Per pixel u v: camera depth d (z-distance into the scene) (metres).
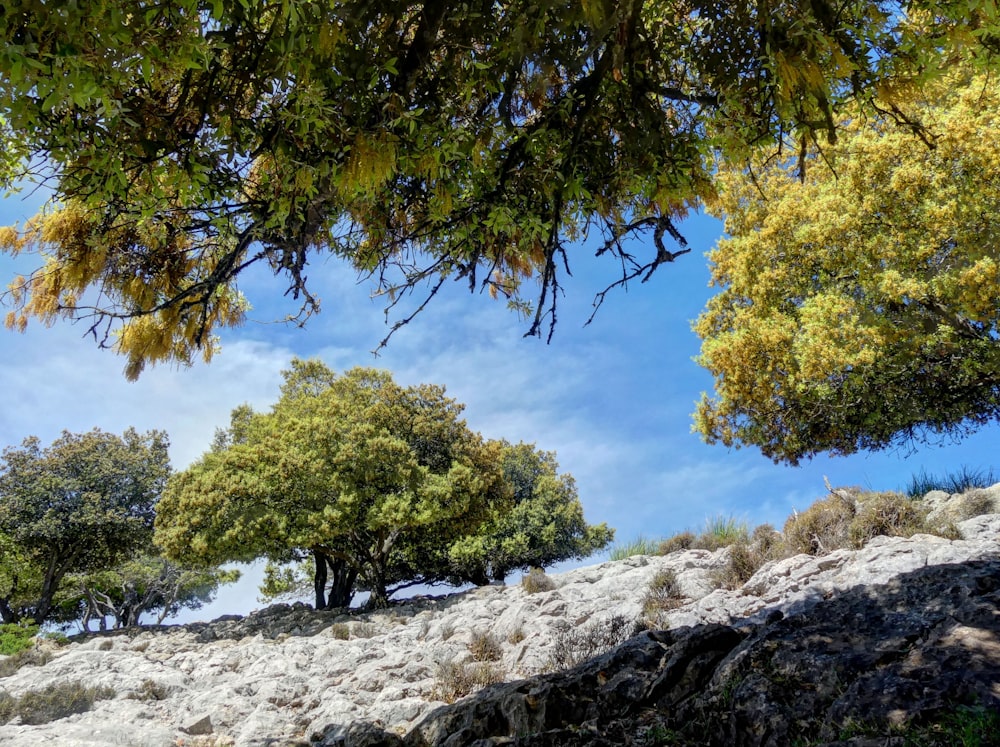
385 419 21.22
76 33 2.29
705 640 5.46
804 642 4.70
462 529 20.72
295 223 3.98
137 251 4.50
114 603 31.61
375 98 3.21
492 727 5.86
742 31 3.62
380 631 14.42
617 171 4.24
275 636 15.87
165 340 4.56
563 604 10.52
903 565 6.89
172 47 2.58
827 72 3.48
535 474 29.42
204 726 8.74
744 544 11.38
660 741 4.50
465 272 4.89
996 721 3.04
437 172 3.59
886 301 12.12
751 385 13.51
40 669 12.22
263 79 3.12
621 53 3.40
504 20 3.31
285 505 18.41
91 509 24.11
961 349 12.09
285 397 25.45
